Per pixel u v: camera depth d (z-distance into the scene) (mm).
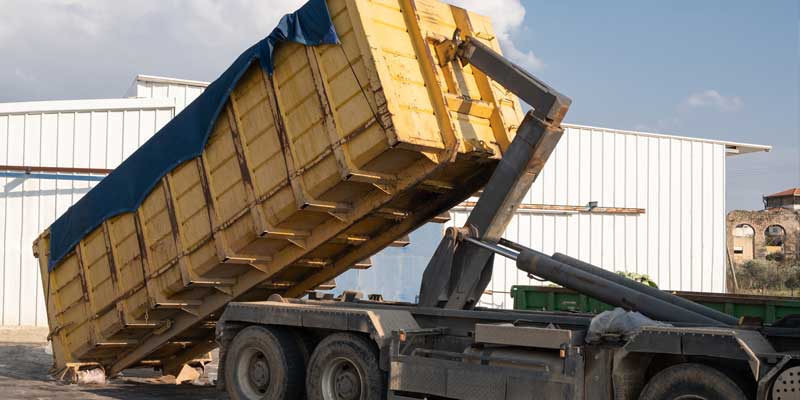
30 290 19719
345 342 8414
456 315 8227
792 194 81625
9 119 19625
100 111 20312
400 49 8188
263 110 8961
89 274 11320
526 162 8117
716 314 7031
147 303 10594
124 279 10828
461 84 8750
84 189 20172
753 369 5840
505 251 8273
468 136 8594
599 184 26766
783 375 5824
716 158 28859
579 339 6941
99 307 11195
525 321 7781
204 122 9438
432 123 8172
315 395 8562
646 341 6410
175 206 10039
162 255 10281
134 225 10555
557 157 26141
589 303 12031
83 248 11320
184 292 10453
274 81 8773
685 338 6191
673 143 28188
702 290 28359
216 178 9570
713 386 6109
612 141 27062
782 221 55500
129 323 10812
